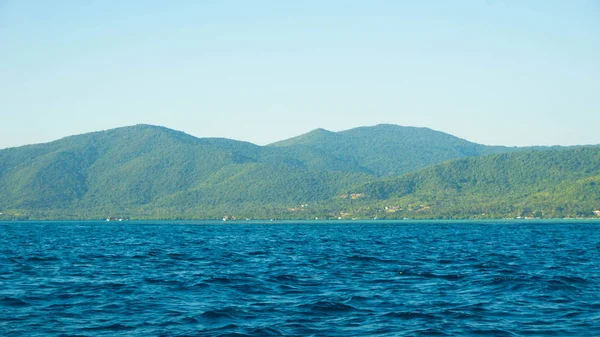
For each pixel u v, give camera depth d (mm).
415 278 55625
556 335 33281
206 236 165375
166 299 44438
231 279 55031
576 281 52312
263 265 68750
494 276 55844
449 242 122562
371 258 78062
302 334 33688
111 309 40656
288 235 170750
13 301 43625
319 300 43312
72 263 72438
